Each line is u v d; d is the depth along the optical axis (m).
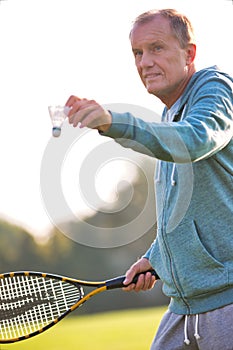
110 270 67.31
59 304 10.79
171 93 9.37
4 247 68.31
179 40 9.05
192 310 9.41
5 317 10.76
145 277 10.38
